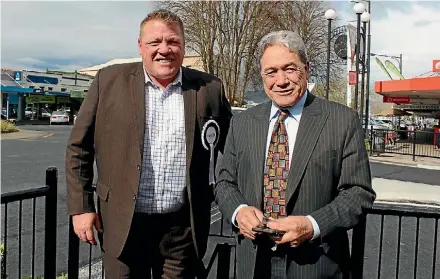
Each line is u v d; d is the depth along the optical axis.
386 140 22.47
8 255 5.23
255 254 2.16
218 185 2.37
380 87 25.94
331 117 2.13
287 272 2.13
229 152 2.37
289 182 2.09
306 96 2.21
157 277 2.80
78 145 2.62
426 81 22.84
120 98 2.55
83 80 53.50
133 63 2.71
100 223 2.70
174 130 2.61
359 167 2.09
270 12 34.66
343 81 39.00
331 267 2.14
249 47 34.22
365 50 20.16
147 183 2.59
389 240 6.36
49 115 50.00
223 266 3.01
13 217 6.85
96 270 4.84
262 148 2.19
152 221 2.67
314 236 1.98
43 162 15.01
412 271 5.19
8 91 45.44
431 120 50.22
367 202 2.08
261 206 2.15
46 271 3.13
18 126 39.84
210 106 2.72
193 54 36.44
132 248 2.65
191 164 2.63
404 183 11.59
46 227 3.11
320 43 36.53
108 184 2.60
